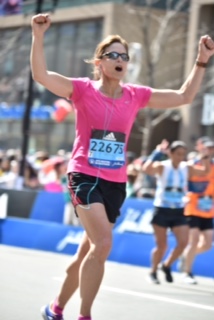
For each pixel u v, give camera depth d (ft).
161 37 141.49
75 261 33.55
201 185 64.13
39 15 31.35
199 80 34.12
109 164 32.58
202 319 43.06
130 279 61.77
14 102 189.57
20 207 91.71
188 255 63.72
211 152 63.72
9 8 126.52
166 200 61.16
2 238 89.20
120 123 32.83
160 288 57.11
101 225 31.55
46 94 188.24
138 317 42.34
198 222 64.34
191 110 160.04
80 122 32.86
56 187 92.38
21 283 52.80
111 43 32.99
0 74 187.01
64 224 85.92
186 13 160.56
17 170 103.24
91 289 31.55
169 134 178.60
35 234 86.22
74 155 32.89
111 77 32.78
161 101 33.76
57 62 187.93
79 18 177.88
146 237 77.15
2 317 39.37
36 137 192.95
